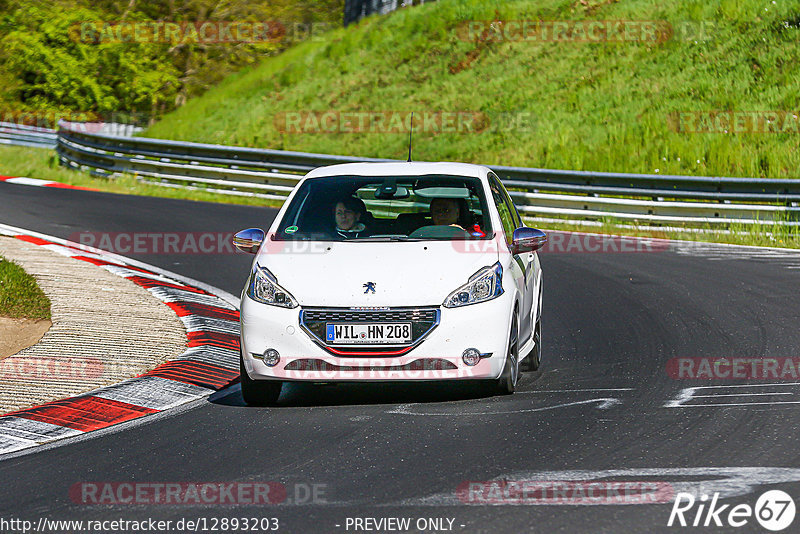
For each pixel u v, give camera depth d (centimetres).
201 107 14112
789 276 4894
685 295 4431
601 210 7088
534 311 3072
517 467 2016
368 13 15975
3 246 5350
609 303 4316
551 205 7275
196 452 2206
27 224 6400
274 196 8375
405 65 13050
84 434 2405
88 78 16312
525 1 13625
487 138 10706
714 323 3803
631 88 10912
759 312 3988
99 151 9719
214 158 8831
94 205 7475
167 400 2755
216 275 5038
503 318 2591
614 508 1733
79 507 1823
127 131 13550
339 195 2942
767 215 6450
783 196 6475
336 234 2845
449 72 12544
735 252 5809
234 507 1800
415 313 2534
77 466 2116
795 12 11219
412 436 2291
